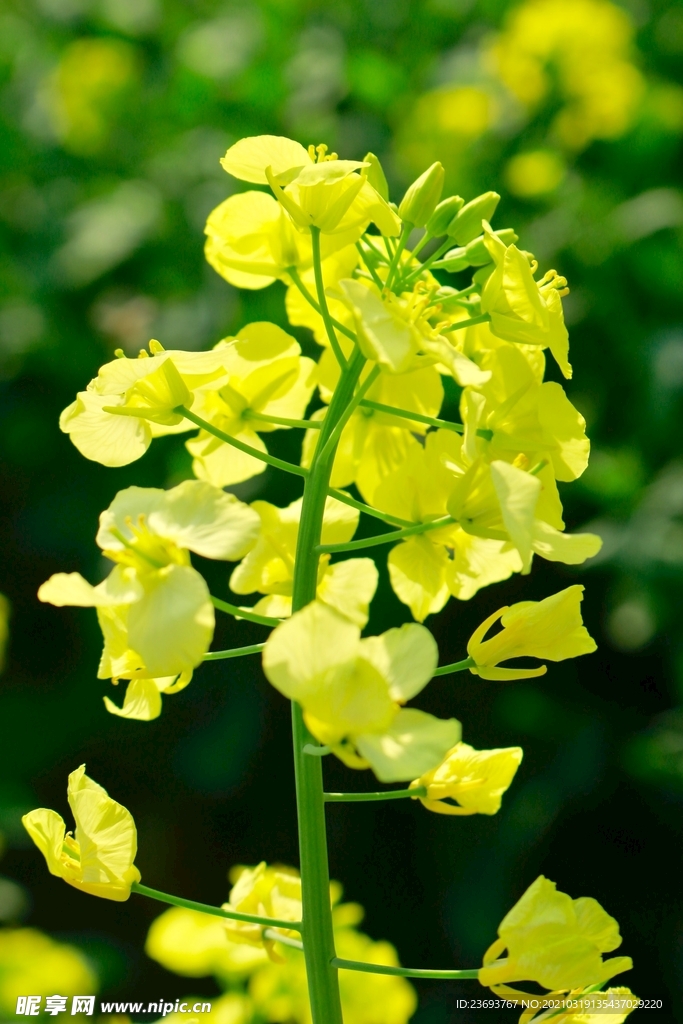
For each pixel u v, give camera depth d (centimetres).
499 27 78
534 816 72
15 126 83
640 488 65
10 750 83
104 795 44
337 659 41
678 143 71
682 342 65
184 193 76
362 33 80
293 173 43
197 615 42
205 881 88
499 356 44
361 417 45
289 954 50
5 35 88
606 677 76
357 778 85
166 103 79
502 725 75
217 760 78
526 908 43
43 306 76
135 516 42
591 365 68
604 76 70
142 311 75
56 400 79
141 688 44
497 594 77
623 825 75
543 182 69
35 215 80
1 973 54
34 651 88
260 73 74
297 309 46
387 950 51
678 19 80
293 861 85
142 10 85
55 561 87
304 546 44
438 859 80
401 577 45
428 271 45
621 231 67
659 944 73
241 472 45
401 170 72
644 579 63
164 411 44
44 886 90
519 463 44
